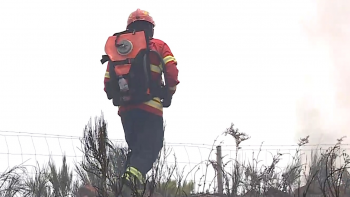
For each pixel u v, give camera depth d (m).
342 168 9.18
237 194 10.33
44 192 10.74
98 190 8.83
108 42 10.97
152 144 10.71
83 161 9.02
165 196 9.60
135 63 10.62
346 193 9.80
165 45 10.93
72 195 10.62
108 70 10.98
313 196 9.83
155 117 10.73
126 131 10.80
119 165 9.32
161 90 10.76
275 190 10.33
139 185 9.36
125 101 10.61
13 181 10.28
